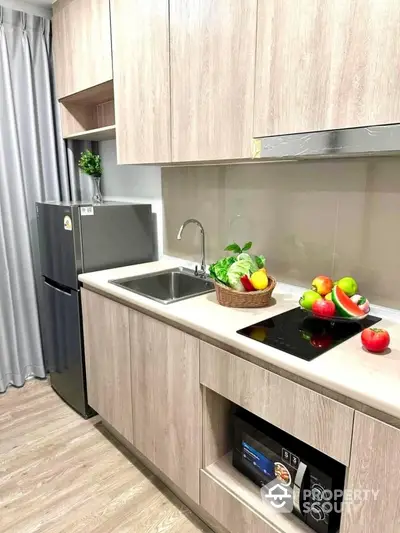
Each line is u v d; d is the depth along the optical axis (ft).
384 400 3.06
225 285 5.39
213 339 4.59
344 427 3.42
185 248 7.90
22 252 8.80
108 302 6.38
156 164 6.84
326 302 4.57
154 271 7.33
